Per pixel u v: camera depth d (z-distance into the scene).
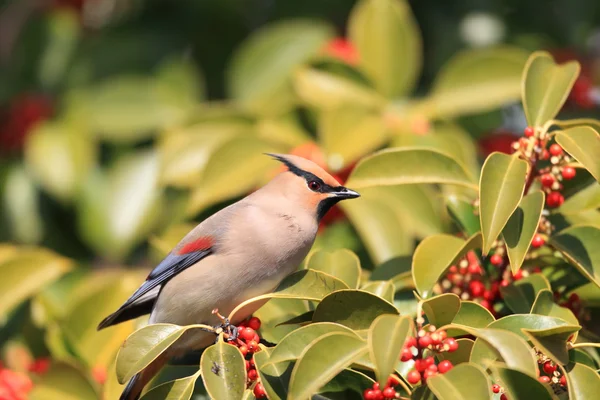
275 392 6.68
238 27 13.41
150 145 12.64
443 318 6.77
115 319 9.06
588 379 6.37
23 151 13.19
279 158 8.84
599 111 11.91
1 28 14.88
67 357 9.60
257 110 10.94
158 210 12.25
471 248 7.49
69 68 13.17
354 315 6.88
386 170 7.85
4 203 13.01
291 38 12.05
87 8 14.09
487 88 10.63
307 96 10.91
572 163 7.53
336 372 6.09
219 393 6.52
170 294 8.59
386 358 5.88
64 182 12.15
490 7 13.20
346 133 10.00
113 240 12.12
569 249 7.41
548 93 7.82
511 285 7.64
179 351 8.62
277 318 8.27
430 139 9.98
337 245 10.55
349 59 11.70
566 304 7.89
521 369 5.86
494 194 6.97
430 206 9.54
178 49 13.11
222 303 8.45
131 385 8.44
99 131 12.36
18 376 9.26
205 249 8.48
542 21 13.38
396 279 7.93
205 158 10.52
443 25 13.01
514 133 11.72
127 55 13.03
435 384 5.98
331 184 8.66
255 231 8.38
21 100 13.22
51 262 9.77
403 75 11.12
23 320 10.59
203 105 12.84
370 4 11.18
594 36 14.07
